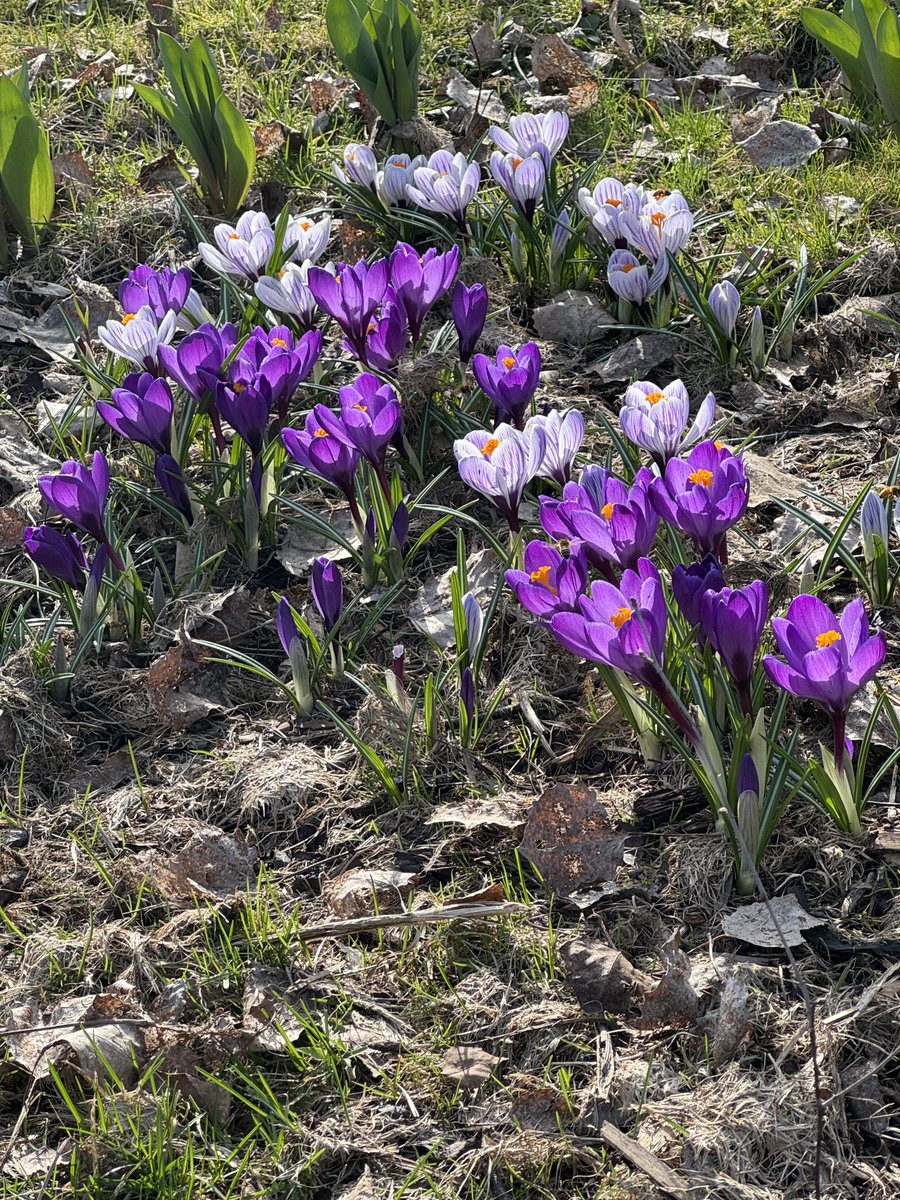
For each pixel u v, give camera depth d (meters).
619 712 2.07
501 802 2.04
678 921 1.97
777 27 2.78
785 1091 1.89
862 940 1.95
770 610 2.13
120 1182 1.89
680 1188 1.86
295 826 2.06
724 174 2.57
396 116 2.63
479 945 1.97
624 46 2.76
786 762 1.97
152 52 2.81
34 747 2.11
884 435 2.27
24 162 2.49
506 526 2.24
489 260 2.46
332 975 1.97
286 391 2.21
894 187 2.49
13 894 2.03
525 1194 1.88
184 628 2.14
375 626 2.18
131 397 2.18
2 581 2.17
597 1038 1.93
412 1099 1.91
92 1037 1.93
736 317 2.34
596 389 2.37
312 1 2.90
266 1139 1.90
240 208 2.58
